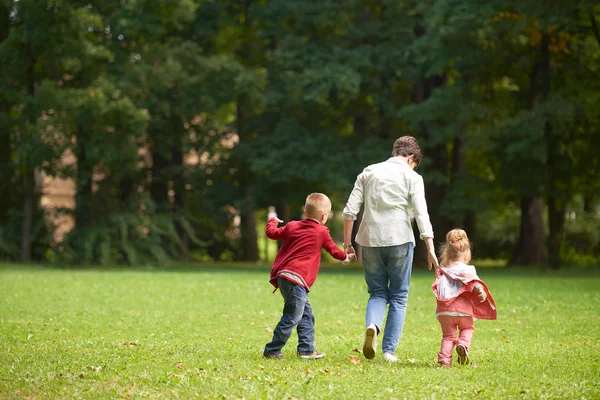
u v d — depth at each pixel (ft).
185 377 25.71
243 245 162.81
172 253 135.03
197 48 132.16
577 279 91.35
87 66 121.08
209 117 140.97
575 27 110.01
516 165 117.60
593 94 117.08
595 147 120.78
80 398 23.00
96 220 123.75
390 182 30.89
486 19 107.55
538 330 42.80
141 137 121.70
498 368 29.22
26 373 26.68
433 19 110.83
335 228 184.24
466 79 120.26
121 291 68.69
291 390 23.77
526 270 120.57
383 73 126.82
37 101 116.26
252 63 152.66
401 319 30.83
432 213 131.34
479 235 166.09
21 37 117.80
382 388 24.32
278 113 139.23
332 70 121.19
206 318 48.65
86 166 124.47
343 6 127.75
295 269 30.22
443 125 120.37
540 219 131.75
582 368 29.30
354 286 77.36
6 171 135.54
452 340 30.22
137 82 122.83
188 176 142.41
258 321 47.21
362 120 137.69
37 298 60.44
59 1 113.39
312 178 124.67
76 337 37.83
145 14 121.90
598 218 140.26
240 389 23.91
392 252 30.60
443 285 30.22
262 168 126.31
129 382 25.23
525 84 125.90
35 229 124.47
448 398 23.03
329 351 33.71
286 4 128.88
